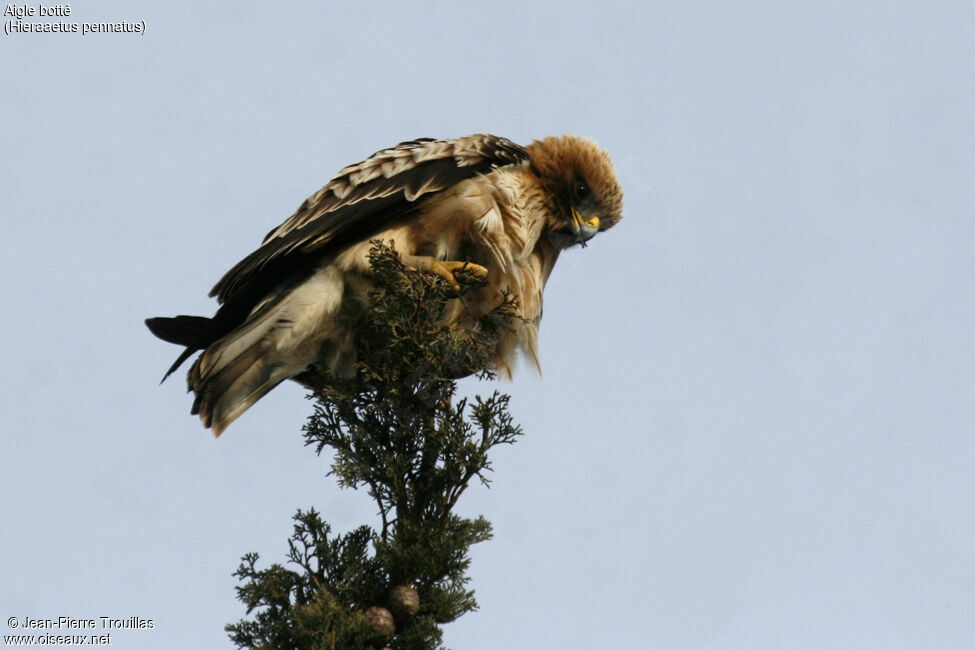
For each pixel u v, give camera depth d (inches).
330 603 332.2
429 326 389.7
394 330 384.8
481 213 474.0
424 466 368.8
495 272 483.2
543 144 526.6
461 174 479.5
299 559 361.4
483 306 484.7
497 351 498.3
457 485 368.5
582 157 520.7
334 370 450.3
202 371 439.2
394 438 376.2
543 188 517.0
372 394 383.2
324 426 381.7
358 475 365.7
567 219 520.1
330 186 474.0
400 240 465.1
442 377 386.0
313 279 458.9
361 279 457.1
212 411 438.9
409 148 484.4
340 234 464.1
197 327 517.7
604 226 537.0
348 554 357.7
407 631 340.5
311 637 328.2
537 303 514.9
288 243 452.1
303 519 363.9
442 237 470.6
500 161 496.7
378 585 351.6
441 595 349.4
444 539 350.9
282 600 353.4
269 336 448.1
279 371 453.4
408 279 394.3
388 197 465.1
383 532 362.9
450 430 365.7
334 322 459.8
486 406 369.7
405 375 382.6
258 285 468.8
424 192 468.8
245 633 349.7
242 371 445.4
